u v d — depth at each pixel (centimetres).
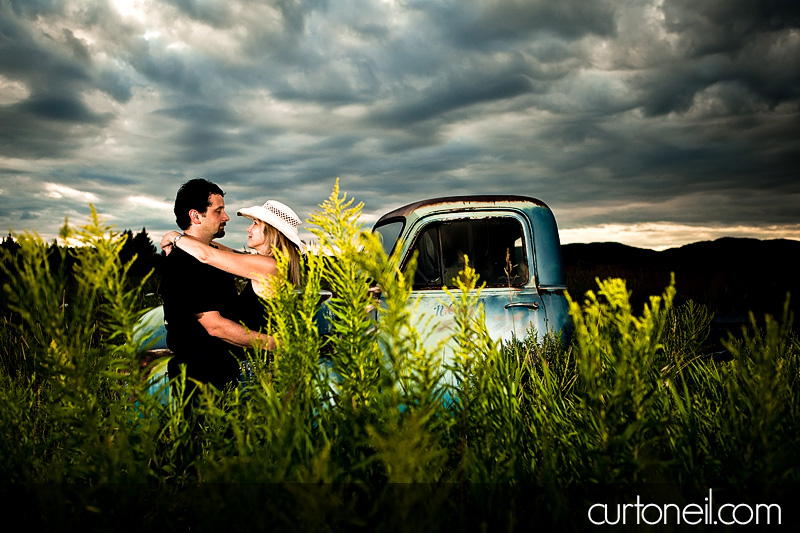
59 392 121
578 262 1948
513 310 361
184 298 301
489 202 395
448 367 150
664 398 182
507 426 163
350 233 137
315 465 108
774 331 126
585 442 151
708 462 157
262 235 327
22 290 114
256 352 185
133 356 125
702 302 909
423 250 386
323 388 155
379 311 136
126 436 124
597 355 137
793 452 130
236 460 118
